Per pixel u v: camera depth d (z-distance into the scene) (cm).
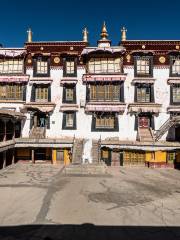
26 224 1672
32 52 3881
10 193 2292
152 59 3806
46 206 1984
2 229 1603
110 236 1532
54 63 3875
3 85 3919
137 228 1638
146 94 3812
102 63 3841
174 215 1842
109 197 2217
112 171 3238
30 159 3728
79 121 3803
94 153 3369
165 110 3759
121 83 3794
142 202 2102
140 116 3791
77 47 3853
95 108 3738
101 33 3944
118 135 3759
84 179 2808
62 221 1722
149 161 3475
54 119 3816
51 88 3853
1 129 3619
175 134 3722
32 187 2480
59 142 3569
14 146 3525
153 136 3628
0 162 3653
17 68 3925
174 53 3797
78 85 3834
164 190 2439
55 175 2980
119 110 3722
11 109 3878
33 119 3844
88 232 1577
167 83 3784
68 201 2102
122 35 3881
